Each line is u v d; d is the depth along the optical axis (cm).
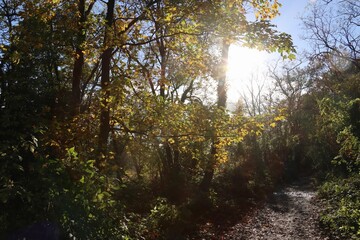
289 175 3506
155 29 1014
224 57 1462
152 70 1038
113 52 985
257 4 838
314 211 1529
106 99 876
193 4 823
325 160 2461
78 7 944
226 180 2452
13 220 475
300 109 4228
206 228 1360
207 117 934
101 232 553
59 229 481
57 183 534
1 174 457
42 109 743
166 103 930
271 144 4425
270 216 1636
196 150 1055
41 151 600
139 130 987
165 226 1219
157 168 2019
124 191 1493
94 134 900
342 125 1598
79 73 929
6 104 642
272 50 791
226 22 801
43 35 793
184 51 1062
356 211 1088
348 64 2927
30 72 753
